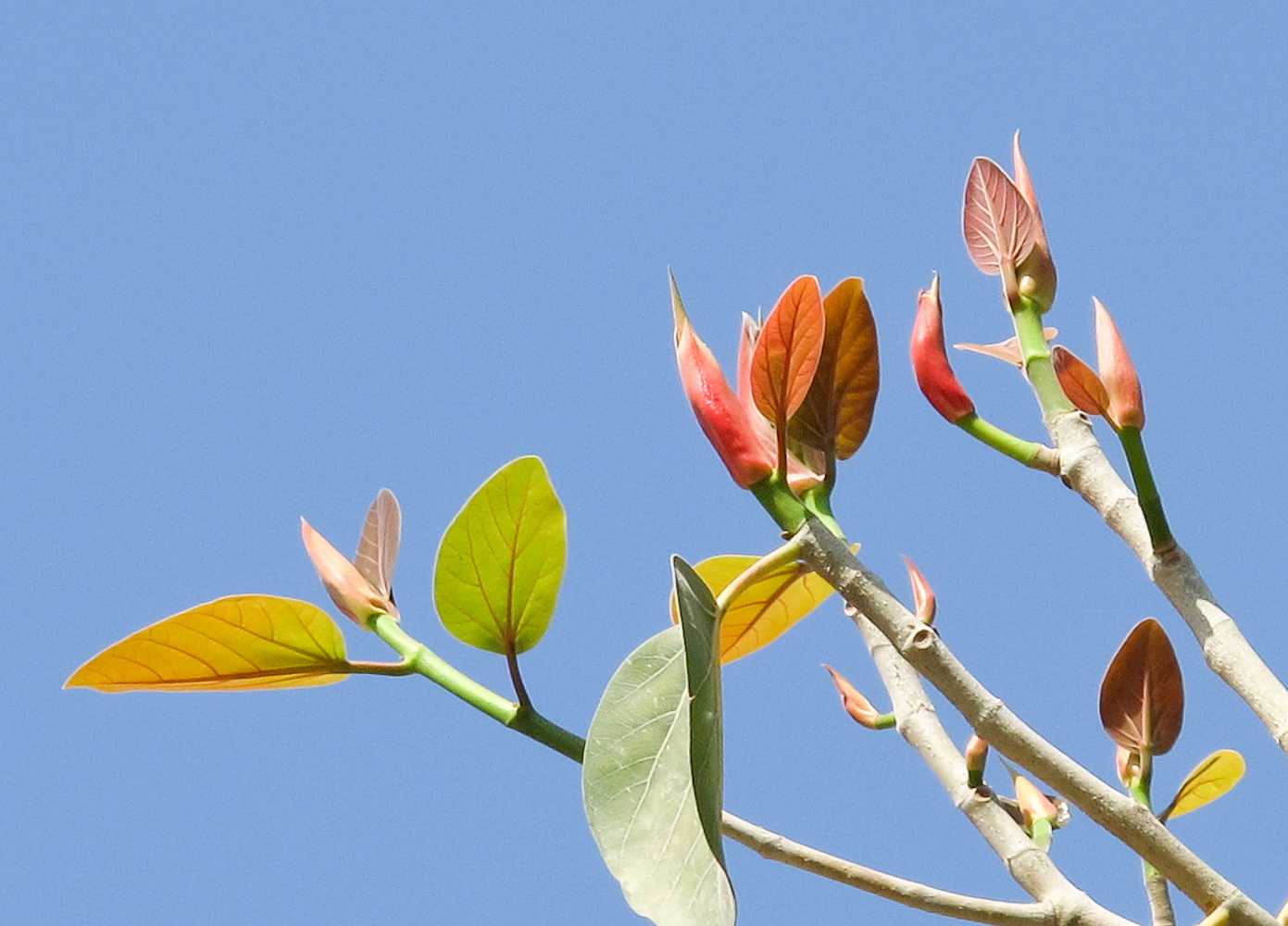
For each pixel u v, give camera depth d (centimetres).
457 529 298
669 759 292
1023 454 303
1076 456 302
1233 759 303
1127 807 289
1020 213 307
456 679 300
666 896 289
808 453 302
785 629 312
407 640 302
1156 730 299
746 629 311
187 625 299
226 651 301
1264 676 294
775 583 308
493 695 299
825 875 296
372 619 303
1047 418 304
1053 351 297
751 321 304
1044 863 300
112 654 299
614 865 290
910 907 295
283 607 300
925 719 308
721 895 288
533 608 299
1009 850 301
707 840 286
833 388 299
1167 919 301
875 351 299
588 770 292
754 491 294
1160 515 297
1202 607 296
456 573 299
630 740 293
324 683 303
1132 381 297
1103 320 299
